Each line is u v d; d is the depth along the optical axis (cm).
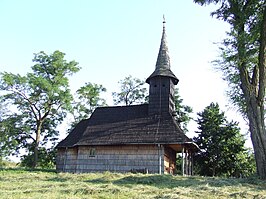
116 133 3130
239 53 2203
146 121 3166
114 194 1477
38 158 4347
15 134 4119
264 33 2166
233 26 2283
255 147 2166
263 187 1845
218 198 1441
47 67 4453
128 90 4900
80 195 1448
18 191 1535
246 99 2275
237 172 4050
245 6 2266
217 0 2295
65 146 3312
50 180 2150
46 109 4300
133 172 2859
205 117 4319
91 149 3111
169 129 3000
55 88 4238
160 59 3422
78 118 4731
